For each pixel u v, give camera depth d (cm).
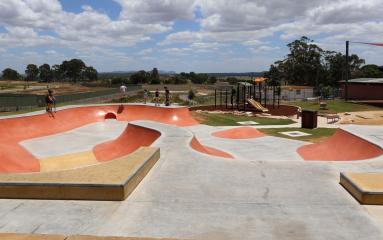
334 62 8731
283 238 537
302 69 9162
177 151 1155
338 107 3606
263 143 1850
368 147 1259
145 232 560
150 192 747
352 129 1577
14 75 16888
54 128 2138
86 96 3756
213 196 723
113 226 582
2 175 760
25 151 1630
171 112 2538
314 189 763
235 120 2803
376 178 750
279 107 3653
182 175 876
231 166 962
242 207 663
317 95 5791
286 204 677
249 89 4516
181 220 605
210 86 10244
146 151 1010
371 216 617
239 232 558
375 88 4244
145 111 2666
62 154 1614
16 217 618
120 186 691
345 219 605
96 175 758
